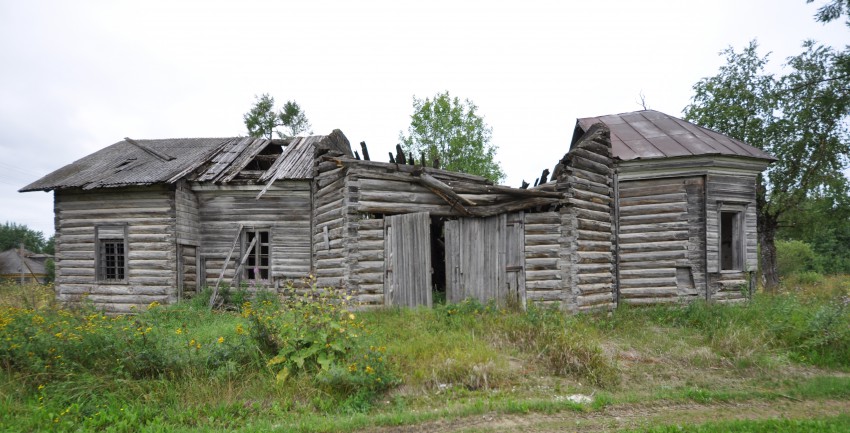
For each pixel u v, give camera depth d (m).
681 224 12.41
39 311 9.47
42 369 6.64
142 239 14.55
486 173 29.89
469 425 5.66
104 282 14.73
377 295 11.02
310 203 14.80
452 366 7.05
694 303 11.36
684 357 8.30
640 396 6.64
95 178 14.94
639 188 12.81
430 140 30.20
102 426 5.78
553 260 10.52
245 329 7.79
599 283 11.21
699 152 12.43
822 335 8.84
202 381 6.64
